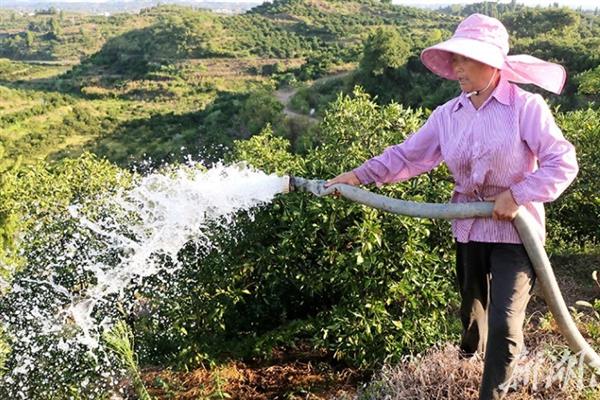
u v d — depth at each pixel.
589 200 7.07
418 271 4.17
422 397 2.89
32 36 140.50
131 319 4.60
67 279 4.44
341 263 4.11
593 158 6.93
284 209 4.40
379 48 36.84
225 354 4.57
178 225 3.47
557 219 7.20
